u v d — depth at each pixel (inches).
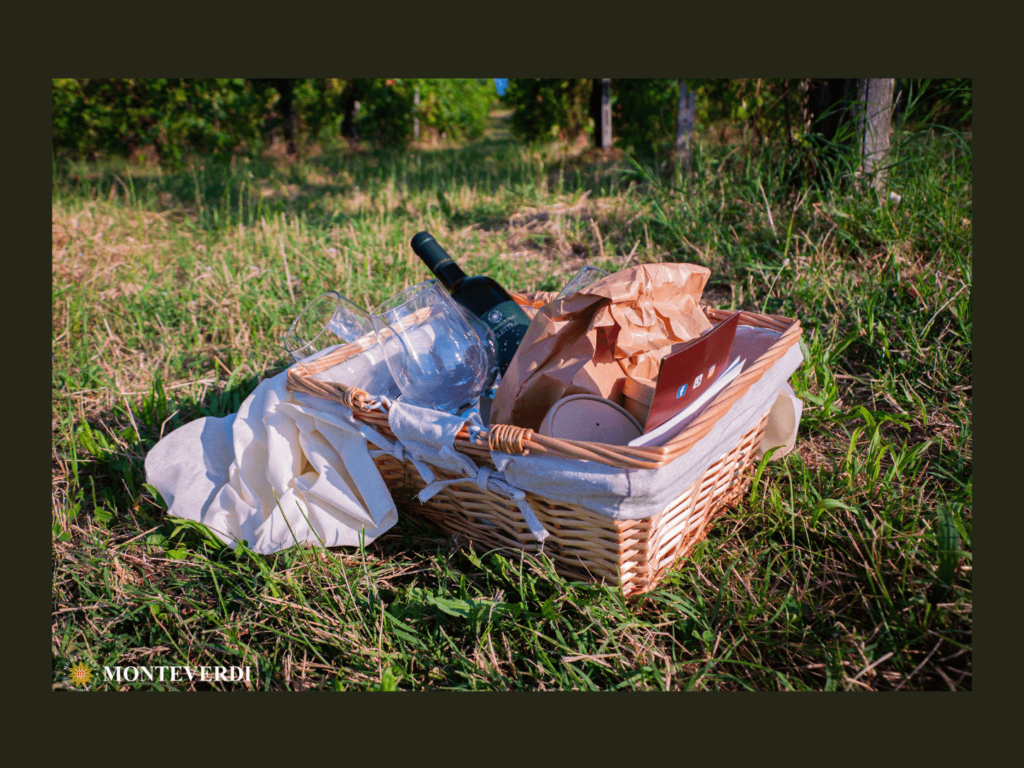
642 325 56.7
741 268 115.6
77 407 95.0
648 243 132.6
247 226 190.2
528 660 52.4
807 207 123.1
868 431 71.9
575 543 55.8
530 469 51.9
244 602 59.9
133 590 61.6
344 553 65.6
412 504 68.1
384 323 63.0
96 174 290.2
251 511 66.9
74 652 56.8
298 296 130.4
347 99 459.2
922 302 94.7
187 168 303.6
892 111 125.7
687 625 55.0
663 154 240.2
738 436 60.4
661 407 50.1
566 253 144.6
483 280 78.4
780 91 135.2
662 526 55.0
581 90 382.9
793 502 65.6
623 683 50.1
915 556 57.5
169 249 167.5
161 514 73.8
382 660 53.1
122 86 308.2
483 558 63.4
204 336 118.3
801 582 58.9
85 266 152.3
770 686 50.7
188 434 76.7
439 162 331.6
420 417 58.7
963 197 115.6
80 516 74.4
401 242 156.0
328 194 244.5
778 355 61.3
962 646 49.6
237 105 323.6
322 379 70.3
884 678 49.8
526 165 283.0
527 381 57.9
